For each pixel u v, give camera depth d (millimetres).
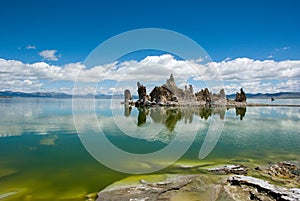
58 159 18078
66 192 12305
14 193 12195
